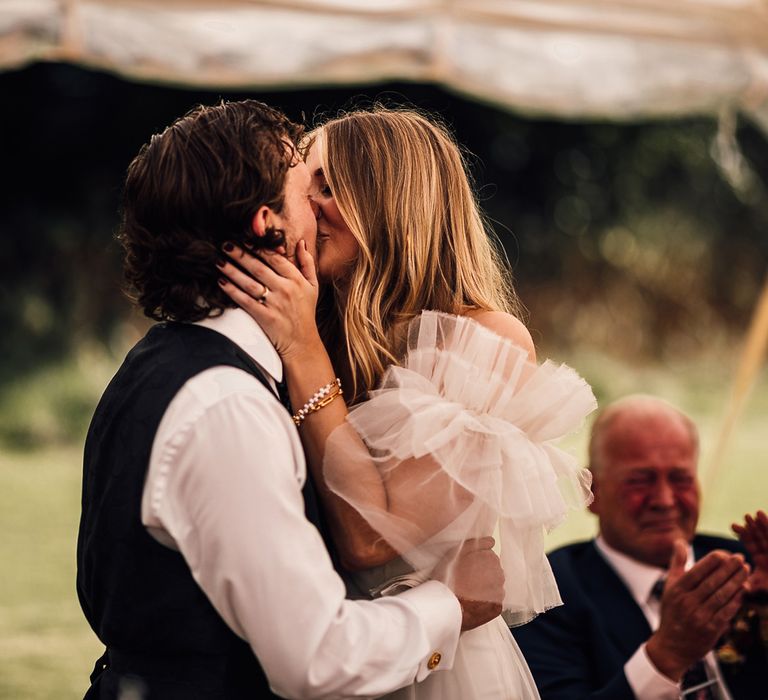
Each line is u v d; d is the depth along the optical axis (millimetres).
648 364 14328
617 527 3006
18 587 5477
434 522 1931
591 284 14781
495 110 14898
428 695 2041
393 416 1955
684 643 2549
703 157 15180
